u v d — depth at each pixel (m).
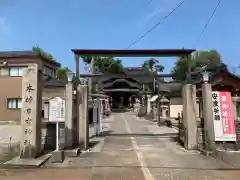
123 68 52.78
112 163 9.69
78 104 12.63
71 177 7.86
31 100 9.98
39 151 10.28
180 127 15.28
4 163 9.13
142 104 42.69
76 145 12.38
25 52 26.84
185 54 13.02
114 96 58.38
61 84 27.03
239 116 15.68
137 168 8.95
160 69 41.06
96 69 50.84
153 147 13.02
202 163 9.68
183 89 13.06
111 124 26.67
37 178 7.75
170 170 8.68
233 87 19.86
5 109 25.31
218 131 11.34
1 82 25.55
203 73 11.87
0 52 26.64
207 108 11.51
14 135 16.91
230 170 8.72
